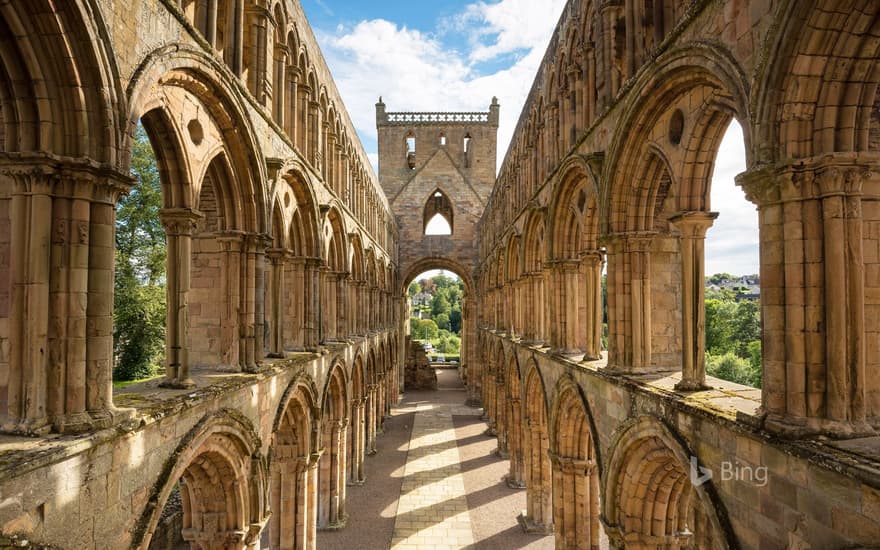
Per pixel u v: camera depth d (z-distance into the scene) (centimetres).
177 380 1266
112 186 905
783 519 799
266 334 2762
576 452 2075
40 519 725
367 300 4053
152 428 1006
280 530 2111
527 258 2970
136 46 982
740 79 914
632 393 1381
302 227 2250
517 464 3344
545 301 2838
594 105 1883
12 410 827
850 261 798
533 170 2934
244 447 1409
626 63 1512
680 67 1140
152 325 3425
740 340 4909
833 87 807
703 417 1026
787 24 785
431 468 3722
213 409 1260
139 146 3438
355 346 3338
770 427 831
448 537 2630
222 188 1538
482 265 5656
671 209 1705
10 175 826
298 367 1953
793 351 823
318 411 2219
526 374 2808
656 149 1383
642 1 1480
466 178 6606
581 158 1800
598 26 1733
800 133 827
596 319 1927
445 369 9175
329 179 2758
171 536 2339
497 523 2798
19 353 830
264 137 1670
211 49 1298
